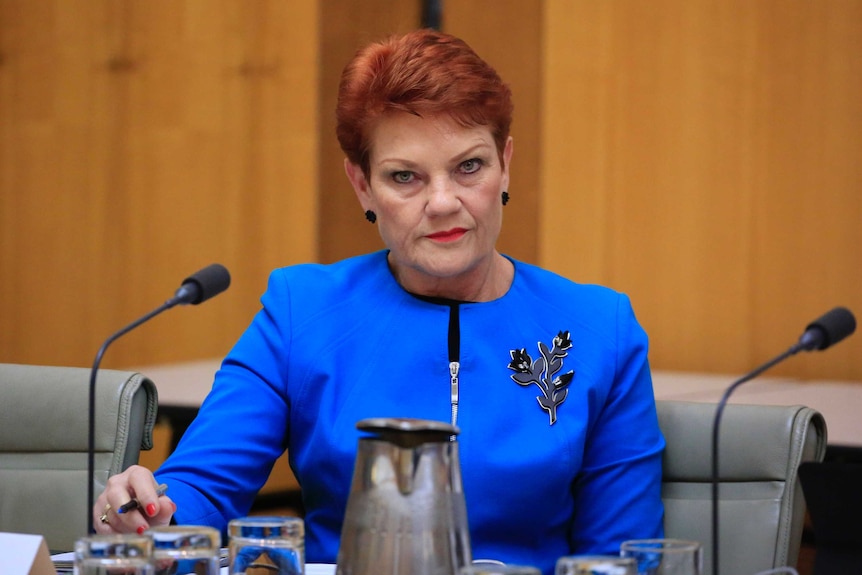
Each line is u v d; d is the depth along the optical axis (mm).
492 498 4652
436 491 3117
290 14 14320
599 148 12898
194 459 4801
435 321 4938
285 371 5027
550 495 4703
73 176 15250
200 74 14758
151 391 5355
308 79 14234
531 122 13211
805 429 4758
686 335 12562
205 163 14773
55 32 15227
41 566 3283
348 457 4734
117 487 4109
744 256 12234
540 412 4758
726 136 12242
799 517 4758
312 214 14281
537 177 13234
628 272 12828
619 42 12711
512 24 13164
